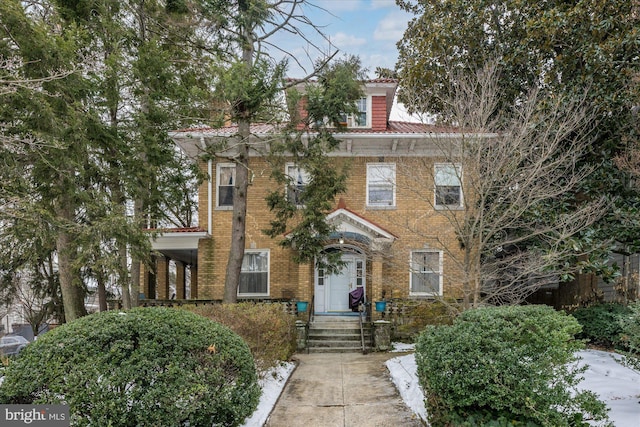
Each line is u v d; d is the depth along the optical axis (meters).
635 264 12.50
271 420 6.77
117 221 9.64
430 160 13.32
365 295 15.87
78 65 9.23
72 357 4.90
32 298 19.28
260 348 8.38
